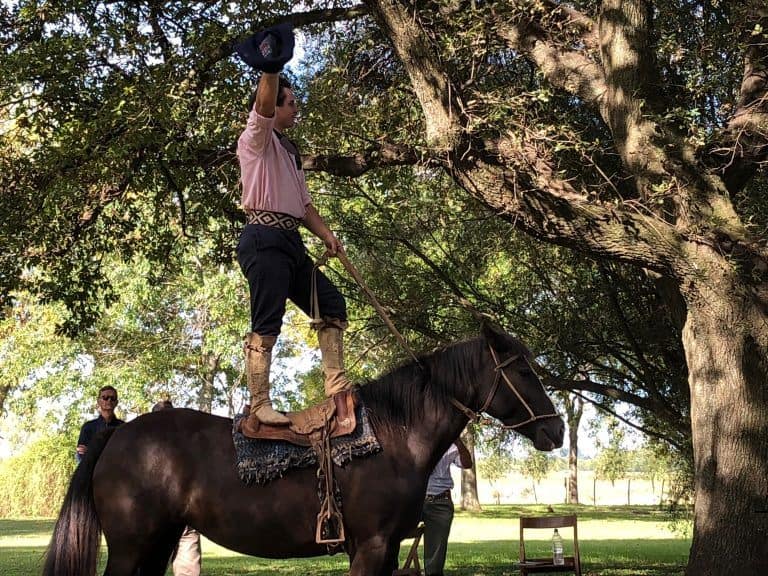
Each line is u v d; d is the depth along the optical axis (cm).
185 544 925
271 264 502
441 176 1325
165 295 3250
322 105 1113
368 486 489
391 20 853
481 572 1327
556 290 1367
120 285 3041
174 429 507
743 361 809
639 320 1300
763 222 1056
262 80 481
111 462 497
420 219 1414
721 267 808
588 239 821
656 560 1530
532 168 832
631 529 2577
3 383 3300
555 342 1309
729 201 841
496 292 1429
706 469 823
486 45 946
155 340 3403
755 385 809
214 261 1320
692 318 841
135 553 489
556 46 980
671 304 933
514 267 1404
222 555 1723
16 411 3241
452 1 959
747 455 802
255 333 507
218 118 1033
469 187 849
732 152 849
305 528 490
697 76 879
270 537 491
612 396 1264
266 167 502
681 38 1000
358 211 1477
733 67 906
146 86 970
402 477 497
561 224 821
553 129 872
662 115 870
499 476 4866
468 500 3959
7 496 3441
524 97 897
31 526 2612
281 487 491
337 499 488
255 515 489
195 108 1023
